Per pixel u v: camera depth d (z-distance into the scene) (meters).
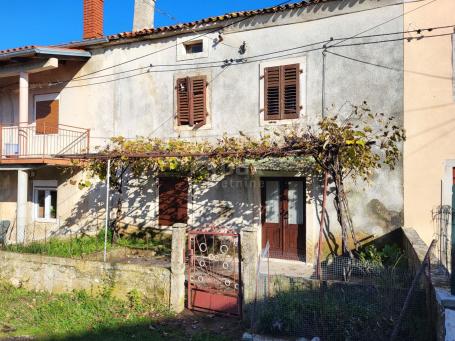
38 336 6.32
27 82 12.15
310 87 9.45
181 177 10.91
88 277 7.89
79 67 12.49
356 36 9.03
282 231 10.00
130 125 11.71
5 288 8.54
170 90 11.16
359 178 8.94
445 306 4.38
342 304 5.93
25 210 11.81
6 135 12.66
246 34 10.17
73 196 12.34
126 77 11.81
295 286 6.34
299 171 9.45
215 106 10.52
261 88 9.95
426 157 8.43
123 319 6.83
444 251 8.14
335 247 9.11
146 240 11.15
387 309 5.69
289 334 6.07
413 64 8.55
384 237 8.70
